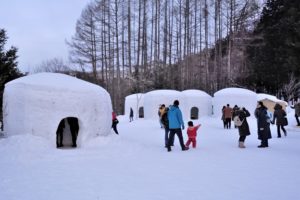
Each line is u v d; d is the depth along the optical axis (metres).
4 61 19.02
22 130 11.59
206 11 51.75
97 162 9.53
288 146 13.04
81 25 51.91
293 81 42.28
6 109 12.50
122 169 8.52
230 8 47.62
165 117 12.84
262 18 52.41
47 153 10.56
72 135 13.34
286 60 42.03
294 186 6.80
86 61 51.56
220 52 47.72
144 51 51.56
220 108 31.31
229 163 9.31
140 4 52.66
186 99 31.97
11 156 9.90
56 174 7.91
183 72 49.66
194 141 12.59
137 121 29.45
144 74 48.59
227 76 45.62
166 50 52.88
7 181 7.21
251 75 47.56
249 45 47.72
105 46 49.66
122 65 50.25
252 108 30.50
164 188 6.63
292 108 35.25
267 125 12.76
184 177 7.59
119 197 6.02
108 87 47.78
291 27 42.84
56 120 11.66
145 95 32.84
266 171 8.22
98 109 12.60
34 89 11.73
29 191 6.43
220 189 6.55
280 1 49.78
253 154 10.94
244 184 6.95
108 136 12.77
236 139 15.59
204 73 50.91
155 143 14.25
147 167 8.77
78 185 6.88
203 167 8.74
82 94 12.20
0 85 18.09
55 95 11.79
